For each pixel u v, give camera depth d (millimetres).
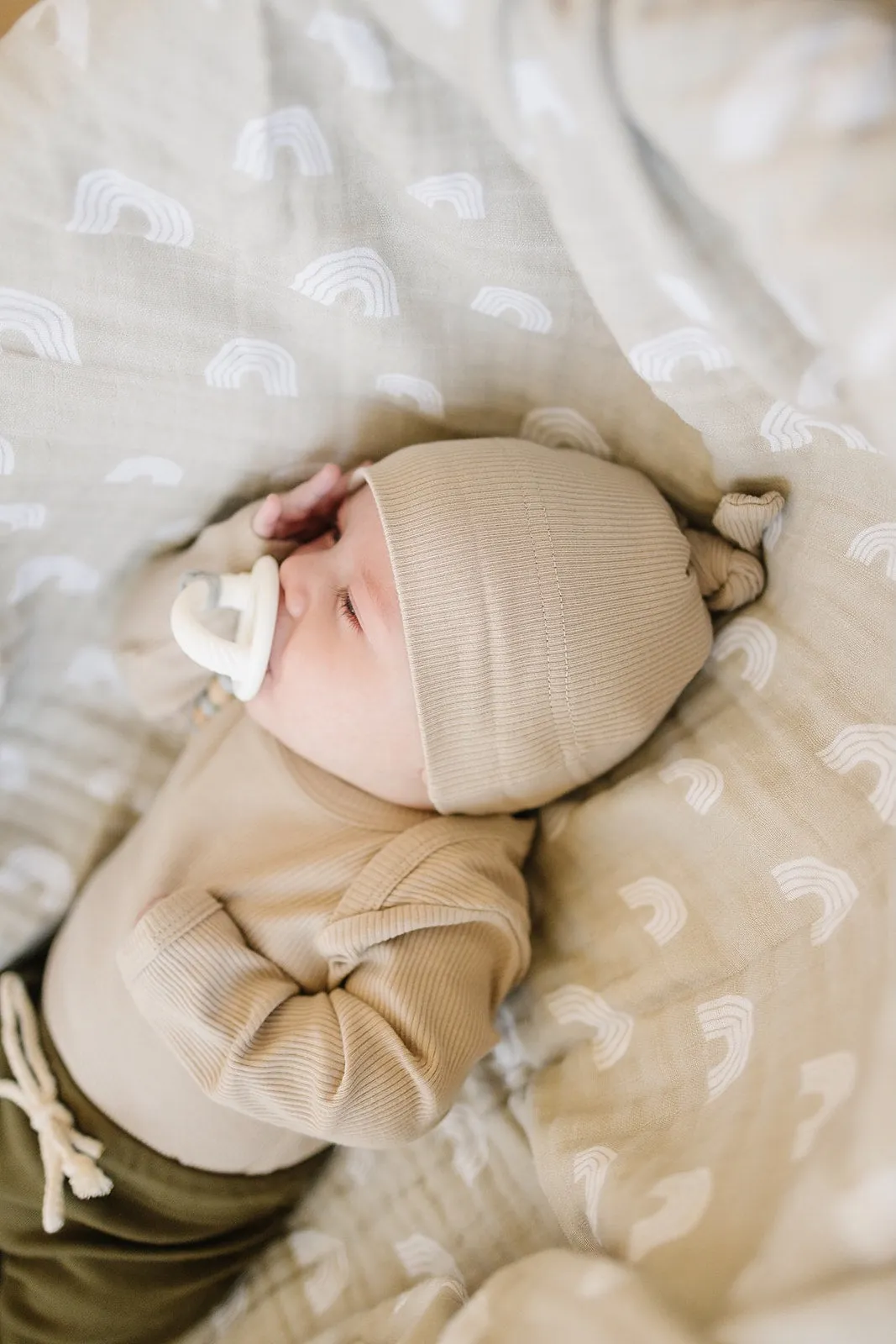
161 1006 848
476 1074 939
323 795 945
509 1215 854
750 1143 674
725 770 832
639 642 868
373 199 749
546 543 842
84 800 1055
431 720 848
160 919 857
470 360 883
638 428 900
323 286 778
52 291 747
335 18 621
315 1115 787
